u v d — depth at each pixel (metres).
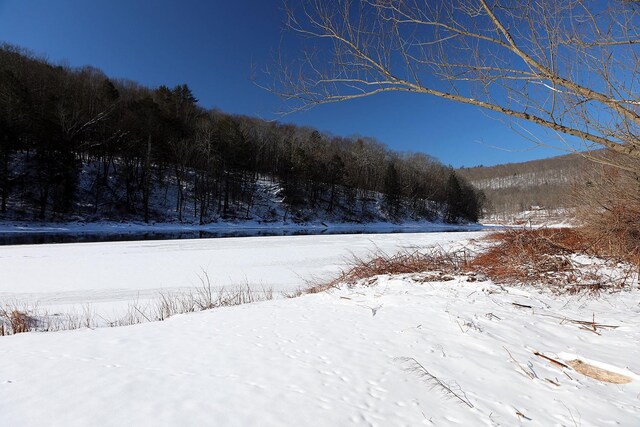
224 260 16.62
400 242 23.89
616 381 3.16
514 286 7.12
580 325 4.64
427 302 5.79
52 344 4.06
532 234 10.84
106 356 3.60
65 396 2.64
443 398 2.84
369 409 2.64
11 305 9.03
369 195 74.38
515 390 2.99
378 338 4.25
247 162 54.62
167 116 50.41
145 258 16.75
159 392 2.75
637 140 2.78
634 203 8.82
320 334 4.45
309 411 2.56
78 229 35.94
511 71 2.89
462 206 78.12
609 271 7.95
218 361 3.50
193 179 54.75
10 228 33.03
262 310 5.98
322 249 20.53
